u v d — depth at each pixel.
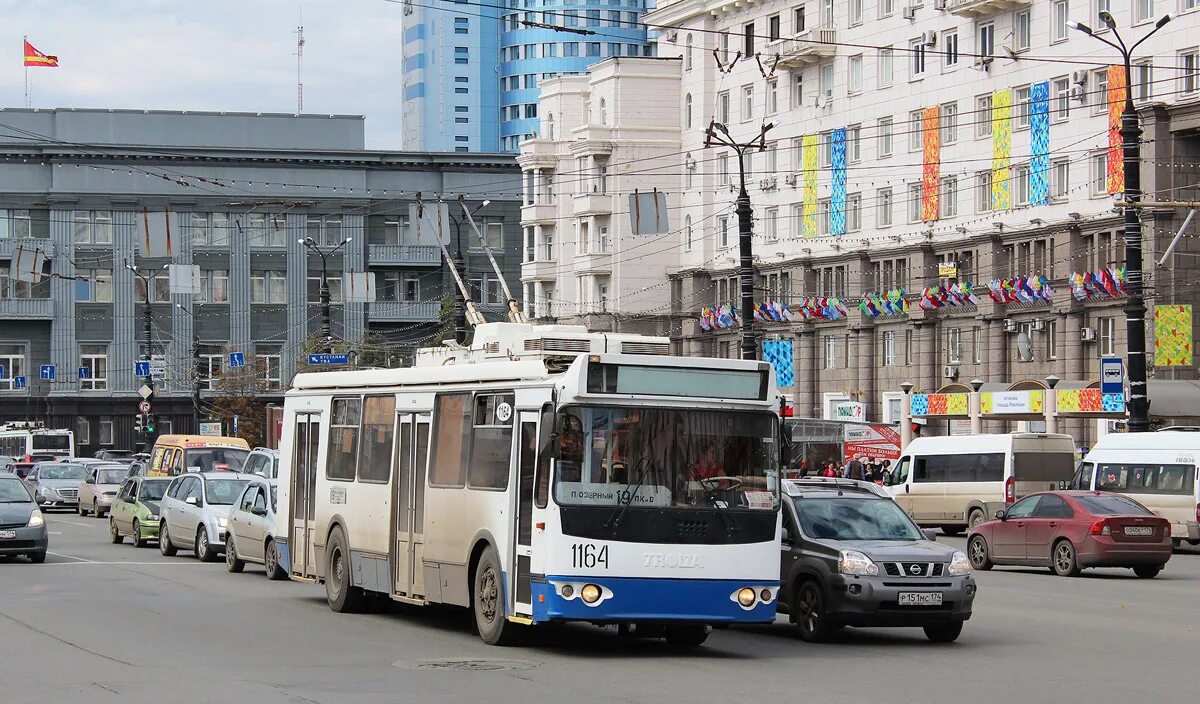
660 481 18.16
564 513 17.78
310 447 25.73
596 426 18.05
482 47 191.88
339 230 99.62
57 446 86.38
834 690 15.41
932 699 14.77
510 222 103.00
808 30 77.69
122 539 42.81
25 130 95.56
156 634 20.05
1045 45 63.59
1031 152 64.31
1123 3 59.81
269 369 98.94
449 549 20.27
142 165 97.12
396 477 22.14
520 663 17.41
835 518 21.06
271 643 19.22
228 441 58.06
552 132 100.50
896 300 71.12
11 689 14.94
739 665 17.61
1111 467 41.53
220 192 97.94
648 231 47.25
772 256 81.31
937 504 49.50
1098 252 60.84
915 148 71.25
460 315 95.69
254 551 30.89
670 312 89.81
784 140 80.50
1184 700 14.73
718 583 18.19
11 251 96.12
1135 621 22.91
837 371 77.00
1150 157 57.53
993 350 66.50
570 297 96.94
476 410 19.98
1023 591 28.30
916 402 64.88
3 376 98.44
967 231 67.69
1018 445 47.38
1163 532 31.64
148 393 75.44
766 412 18.78
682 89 89.50
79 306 97.81
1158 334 57.38
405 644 19.25
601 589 17.77
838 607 19.84
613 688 15.40
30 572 31.23
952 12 67.31
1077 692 15.30
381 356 93.56
